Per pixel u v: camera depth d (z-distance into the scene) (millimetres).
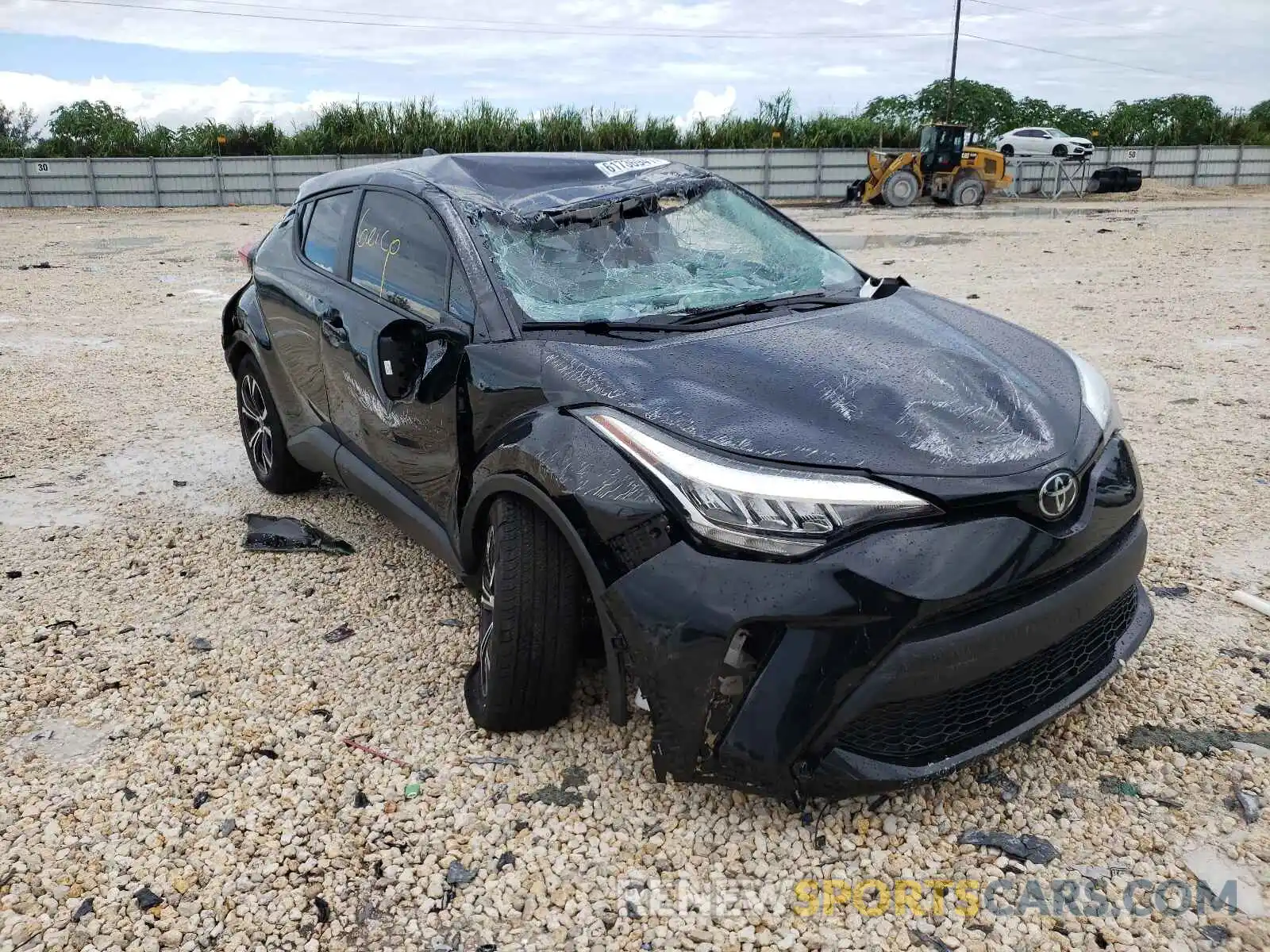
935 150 25625
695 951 2178
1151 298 10094
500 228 3375
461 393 3047
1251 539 4145
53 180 32500
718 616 2229
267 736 3025
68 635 3693
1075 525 2410
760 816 2561
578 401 2635
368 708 3160
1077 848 2412
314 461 4352
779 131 34156
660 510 2330
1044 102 49156
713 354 2770
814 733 2230
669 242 3559
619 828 2555
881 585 2180
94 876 2461
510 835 2555
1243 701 2986
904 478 2270
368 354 3592
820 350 2805
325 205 4410
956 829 2496
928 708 2322
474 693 3004
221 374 7898
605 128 34219
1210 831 2449
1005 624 2293
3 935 2273
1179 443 5418
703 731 2305
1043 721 2512
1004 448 2408
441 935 2254
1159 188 33969
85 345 9102
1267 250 13945
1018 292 10773
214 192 33094
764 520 2221
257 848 2549
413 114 34156
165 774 2852
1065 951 2123
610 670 2465
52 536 4664
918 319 3166
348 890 2398
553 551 2662
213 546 4516
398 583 4082
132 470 5637
